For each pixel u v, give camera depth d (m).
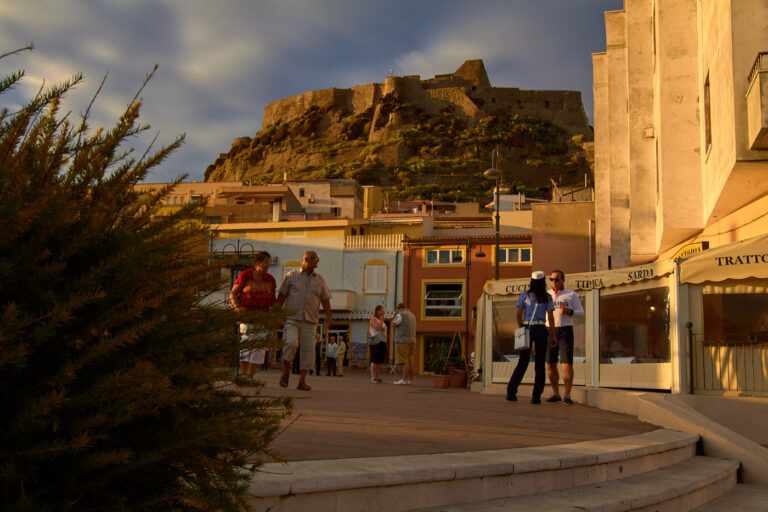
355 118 160.50
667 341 9.41
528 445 5.18
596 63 24.25
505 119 153.62
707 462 6.41
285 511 3.12
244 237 42.97
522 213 44.34
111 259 2.27
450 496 3.85
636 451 5.33
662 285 9.59
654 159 18.41
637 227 18.27
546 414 7.94
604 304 10.63
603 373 10.49
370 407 7.54
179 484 2.45
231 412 2.62
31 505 1.93
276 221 46.59
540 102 157.50
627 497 4.30
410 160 143.50
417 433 5.50
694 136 15.01
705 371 8.91
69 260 2.31
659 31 15.62
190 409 2.55
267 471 3.32
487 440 5.30
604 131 23.81
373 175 136.88
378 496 3.52
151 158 2.60
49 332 2.04
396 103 155.00
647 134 18.56
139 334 2.24
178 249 2.59
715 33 12.18
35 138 2.37
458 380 15.74
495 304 12.82
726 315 8.93
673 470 5.80
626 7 19.38
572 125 156.12
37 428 2.04
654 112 18.41
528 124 150.50
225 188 73.94
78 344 2.15
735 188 11.70
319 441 4.78
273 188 74.12
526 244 38.38
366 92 164.50
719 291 9.00
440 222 46.72
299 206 72.50
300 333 9.72
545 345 9.53
